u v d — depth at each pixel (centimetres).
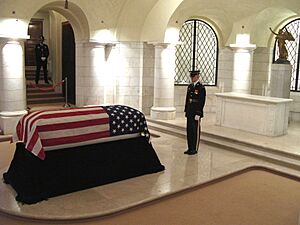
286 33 962
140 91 1076
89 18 963
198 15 1093
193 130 739
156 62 1014
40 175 500
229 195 546
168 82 1018
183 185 563
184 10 980
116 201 497
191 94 739
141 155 614
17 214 452
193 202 516
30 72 1441
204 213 480
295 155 680
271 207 504
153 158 629
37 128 495
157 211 483
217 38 1166
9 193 517
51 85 1327
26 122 512
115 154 580
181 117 1066
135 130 599
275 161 690
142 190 541
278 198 537
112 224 442
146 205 501
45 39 1470
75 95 1155
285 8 985
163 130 951
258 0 976
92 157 554
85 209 469
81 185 537
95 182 553
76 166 536
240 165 677
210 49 1174
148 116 1067
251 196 543
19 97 873
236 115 895
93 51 1004
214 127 922
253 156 733
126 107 615
